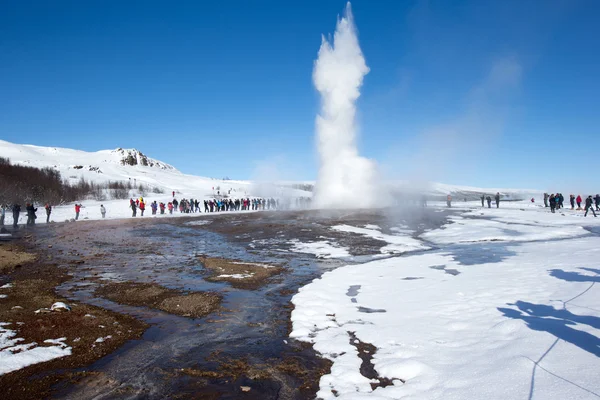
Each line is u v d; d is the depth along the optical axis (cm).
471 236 2033
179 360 579
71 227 2584
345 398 448
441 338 594
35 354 577
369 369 527
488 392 410
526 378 423
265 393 478
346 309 807
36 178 6581
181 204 4134
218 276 1176
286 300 917
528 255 1341
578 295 734
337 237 2097
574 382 400
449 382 451
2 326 683
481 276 1016
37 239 2027
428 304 786
